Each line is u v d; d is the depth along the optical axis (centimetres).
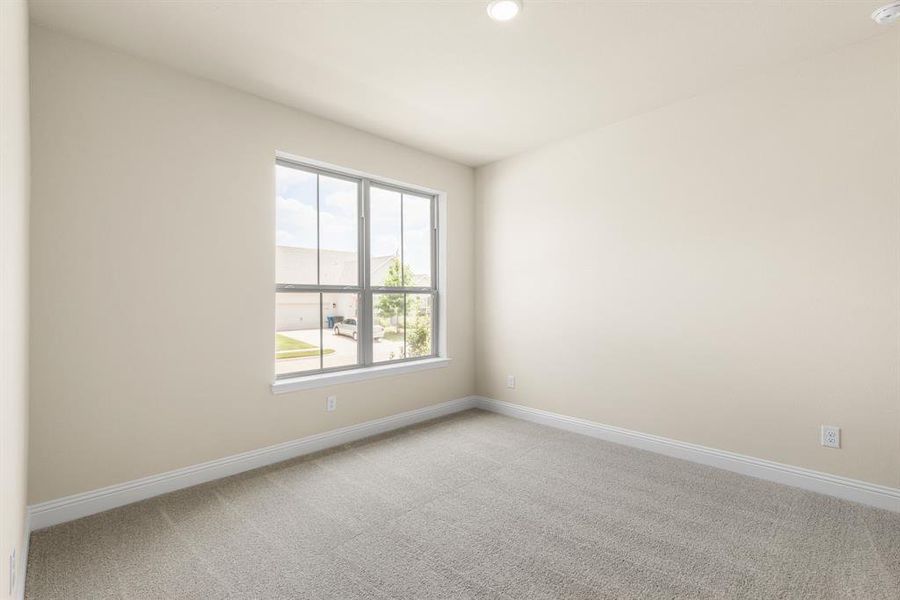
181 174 264
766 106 273
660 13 215
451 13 214
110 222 239
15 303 142
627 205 340
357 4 207
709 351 299
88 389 233
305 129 323
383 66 263
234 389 286
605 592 173
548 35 233
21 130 157
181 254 264
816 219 256
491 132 365
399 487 266
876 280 238
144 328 251
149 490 252
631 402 339
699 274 303
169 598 169
